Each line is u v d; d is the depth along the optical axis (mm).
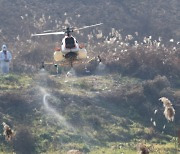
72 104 152750
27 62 189875
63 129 140375
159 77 172750
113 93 163625
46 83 165250
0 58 165250
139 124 151250
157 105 161250
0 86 158875
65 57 76812
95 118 147250
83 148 132500
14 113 143875
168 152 129750
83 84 170250
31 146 128375
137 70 186750
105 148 134250
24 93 154500
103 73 186750
